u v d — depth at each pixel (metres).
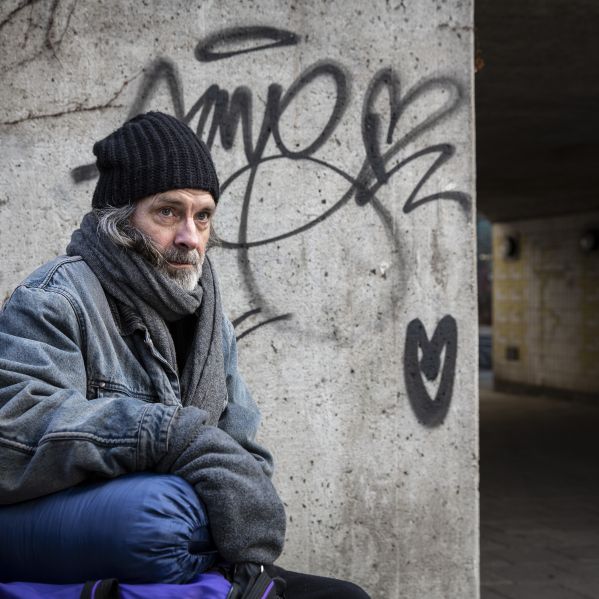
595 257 11.20
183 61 2.60
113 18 2.56
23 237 2.53
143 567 1.40
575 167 9.02
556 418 10.30
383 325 2.73
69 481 1.46
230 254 2.64
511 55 5.23
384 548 2.74
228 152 2.63
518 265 12.78
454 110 2.75
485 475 6.86
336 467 2.71
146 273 1.64
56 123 2.54
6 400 1.48
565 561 4.34
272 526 1.54
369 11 2.70
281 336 2.68
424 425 2.75
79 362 1.57
